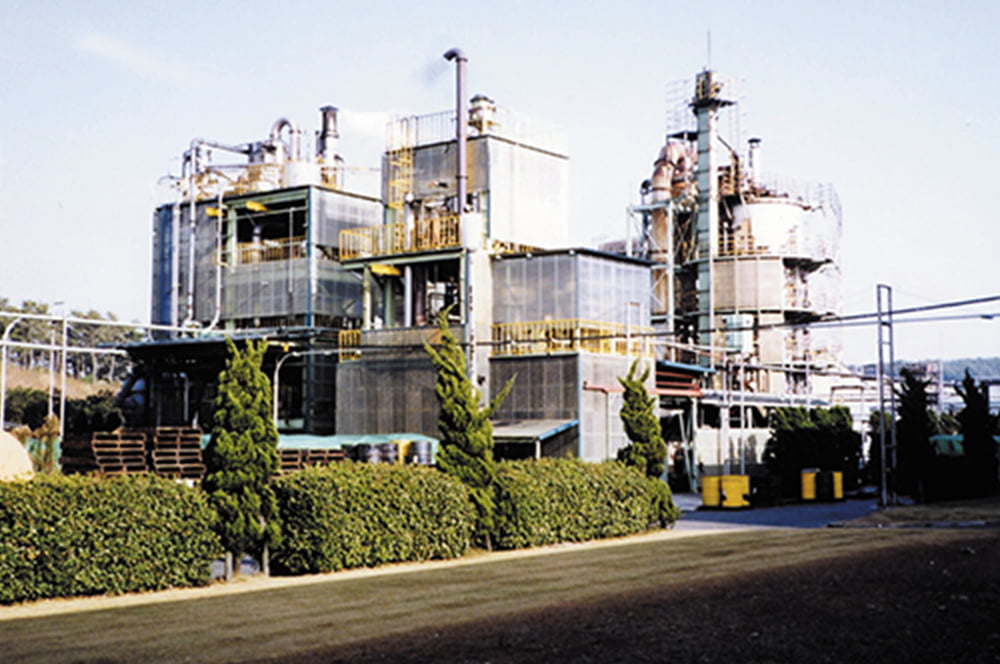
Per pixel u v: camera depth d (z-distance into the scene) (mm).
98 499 21188
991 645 14773
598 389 50250
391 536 26000
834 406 63875
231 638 16078
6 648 15523
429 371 52906
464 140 54156
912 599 18391
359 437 48844
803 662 13875
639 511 33688
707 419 65000
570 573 23547
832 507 49125
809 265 76188
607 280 53812
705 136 74438
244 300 65438
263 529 24250
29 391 85875
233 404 23984
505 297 53906
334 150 72625
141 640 16016
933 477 48844
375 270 55031
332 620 17625
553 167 59531
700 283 74000
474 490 29031
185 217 68375
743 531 34875
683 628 16016
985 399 54469
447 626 16703
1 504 19922
